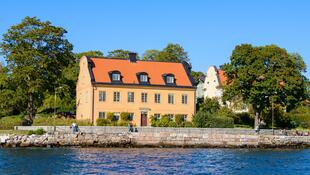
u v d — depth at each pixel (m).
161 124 107.69
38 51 111.19
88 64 112.44
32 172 56.78
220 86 153.12
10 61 109.56
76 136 89.06
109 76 111.12
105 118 109.00
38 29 111.75
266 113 119.69
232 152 85.88
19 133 90.12
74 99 129.38
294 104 112.94
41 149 84.25
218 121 105.88
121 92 110.62
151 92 112.50
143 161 68.50
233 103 127.75
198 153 82.19
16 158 69.81
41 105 124.31
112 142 90.19
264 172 61.25
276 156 80.12
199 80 176.25
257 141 95.38
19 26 110.88
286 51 113.88
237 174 59.00
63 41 115.62
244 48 113.75
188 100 114.56
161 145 91.88
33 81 108.75
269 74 111.50
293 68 113.56
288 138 96.88
